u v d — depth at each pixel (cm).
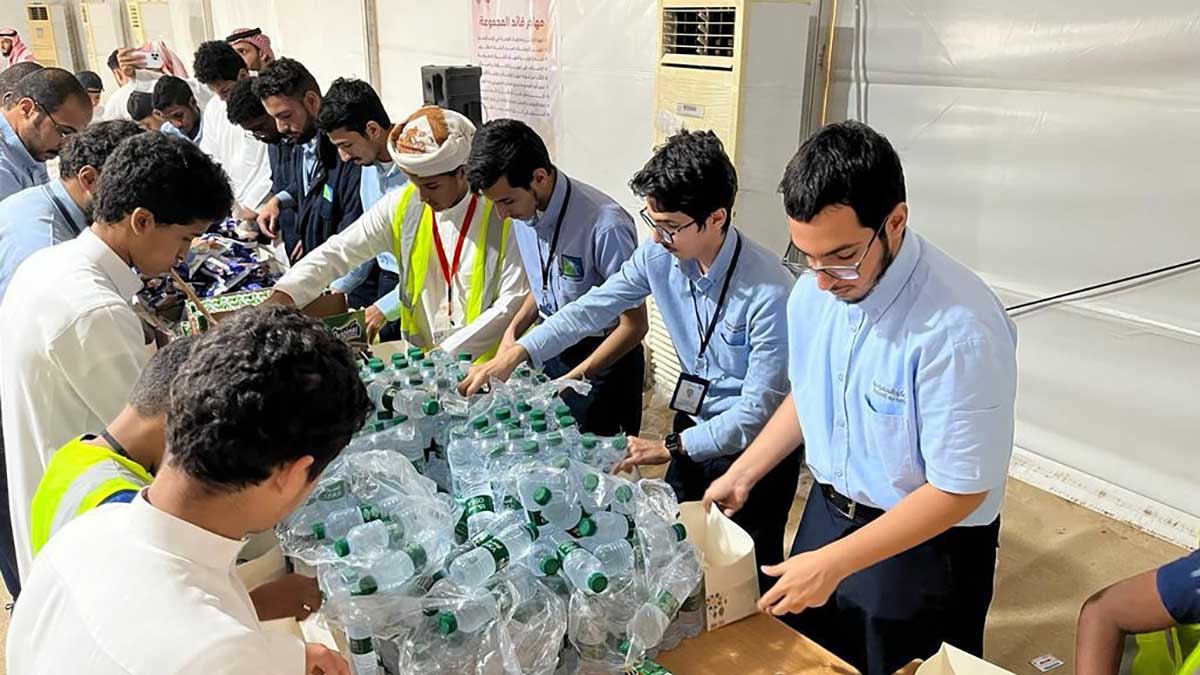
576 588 117
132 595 78
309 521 126
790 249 326
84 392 144
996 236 284
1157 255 246
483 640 111
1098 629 119
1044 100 261
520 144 199
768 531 187
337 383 81
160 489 83
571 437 148
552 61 429
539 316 235
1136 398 263
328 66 687
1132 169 246
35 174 263
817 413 142
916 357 119
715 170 156
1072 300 269
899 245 118
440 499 132
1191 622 111
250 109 356
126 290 156
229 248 325
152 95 470
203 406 76
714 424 170
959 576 139
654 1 359
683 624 131
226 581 86
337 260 245
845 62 313
